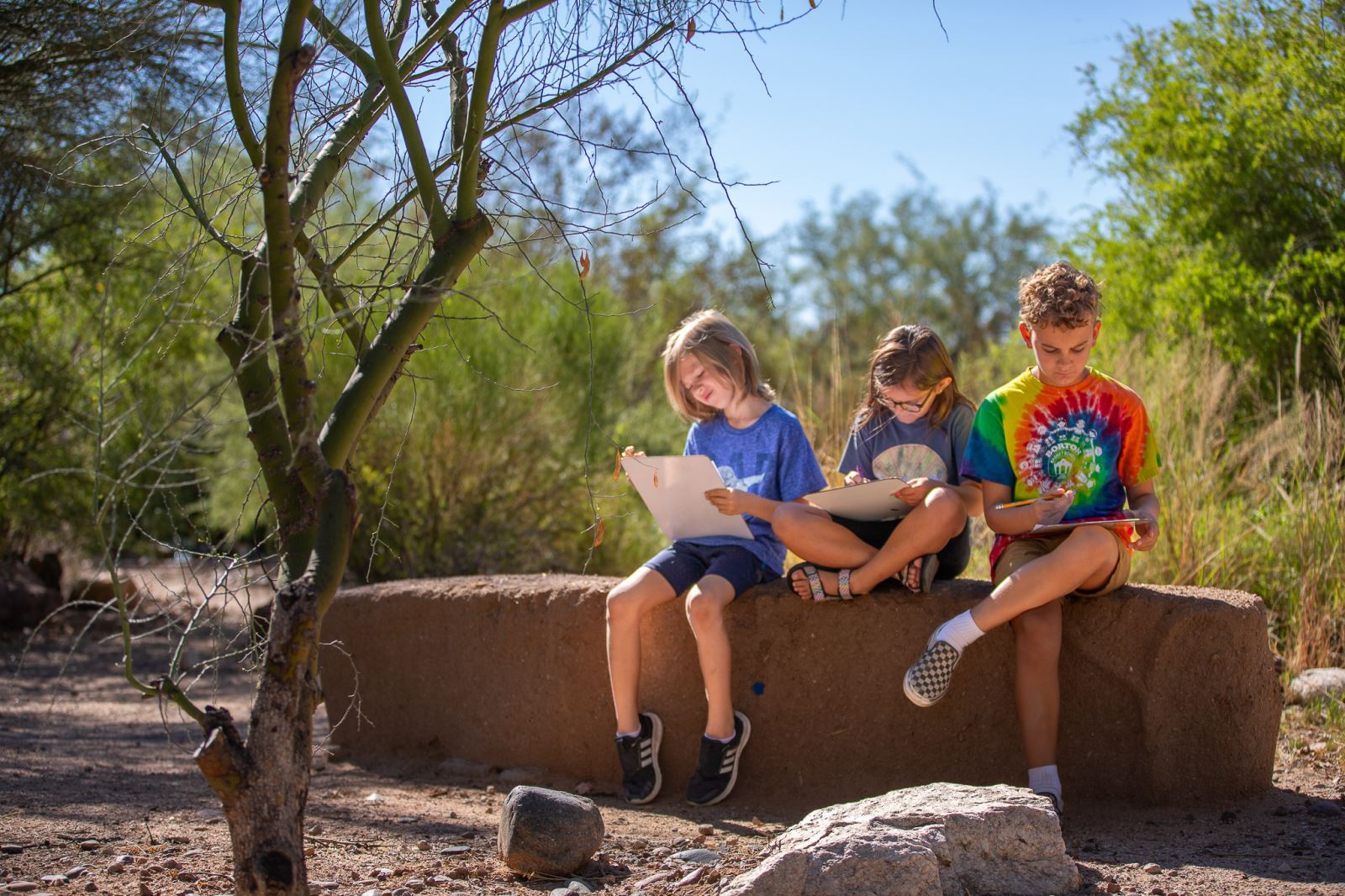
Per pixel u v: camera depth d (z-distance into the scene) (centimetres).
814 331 2527
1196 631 327
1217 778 329
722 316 381
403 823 331
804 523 343
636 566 813
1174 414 588
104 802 340
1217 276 674
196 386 827
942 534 331
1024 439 340
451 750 420
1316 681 444
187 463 884
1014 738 345
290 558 211
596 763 388
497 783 392
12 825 305
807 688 359
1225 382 615
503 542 783
